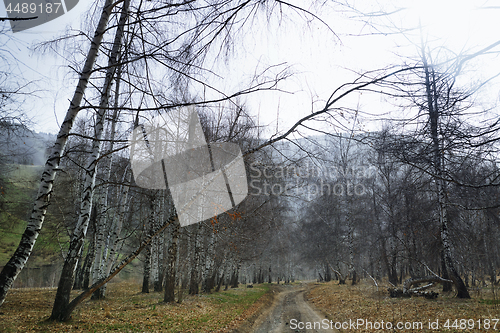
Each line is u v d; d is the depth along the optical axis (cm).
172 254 1295
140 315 951
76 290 1695
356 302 1400
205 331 859
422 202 1576
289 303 1903
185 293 1627
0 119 731
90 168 750
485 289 1385
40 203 402
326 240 2659
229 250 1867
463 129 463
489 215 820
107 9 493
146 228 1483
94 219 1612
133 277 2731
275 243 2862
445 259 1267
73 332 641
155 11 416
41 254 2377
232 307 1369
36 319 736
